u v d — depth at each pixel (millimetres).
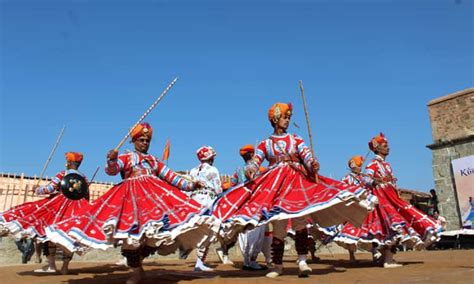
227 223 4098
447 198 15711
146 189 4227
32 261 10391
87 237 3754
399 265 5746
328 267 5945
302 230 4418
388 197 5922
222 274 5195
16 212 6156
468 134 15352
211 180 6656
